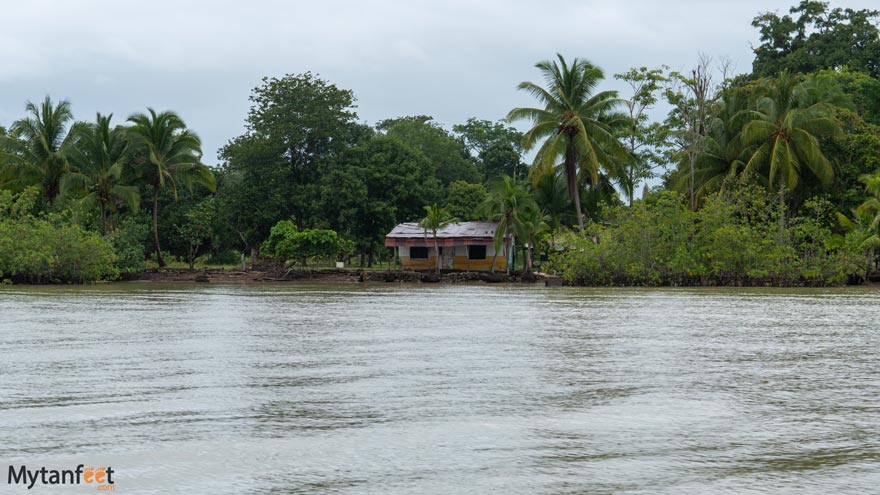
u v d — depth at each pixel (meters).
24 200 53.44
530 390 13.55
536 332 22.05
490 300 35.91
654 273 47.59
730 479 8.74
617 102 54.50
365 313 28.62
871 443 10.19
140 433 10.65
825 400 12.78
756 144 52.94
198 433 10.66
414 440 10.32
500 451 9.82
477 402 12.59
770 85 54.97
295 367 15.93
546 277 56.94
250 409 12.08
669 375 15.05
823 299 35.72
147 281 59.31
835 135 50.62
